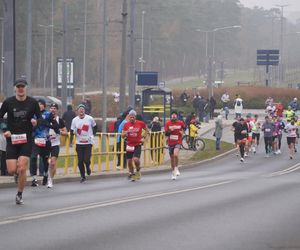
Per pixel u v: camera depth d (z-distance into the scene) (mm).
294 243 19734
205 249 18453
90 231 20844
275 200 30281
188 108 115438
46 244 18641
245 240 19969
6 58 41656
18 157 25781
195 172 50750
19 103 25078
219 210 26391
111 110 124000
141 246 18672
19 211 24516
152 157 53469
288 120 84125
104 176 41781
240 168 55719
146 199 29641
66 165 40594
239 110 108750
